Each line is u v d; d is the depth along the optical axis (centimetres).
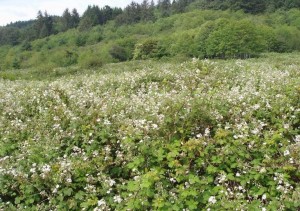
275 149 634
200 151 629
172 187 591
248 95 855
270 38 9775
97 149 698
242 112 768
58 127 789
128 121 743
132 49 11656
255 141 643
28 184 622
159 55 10125
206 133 666
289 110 757
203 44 9788
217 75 1177
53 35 16050
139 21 17638
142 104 853
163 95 880
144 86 1216
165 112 731
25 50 13862
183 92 877
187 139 704
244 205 522
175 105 734
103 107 845
